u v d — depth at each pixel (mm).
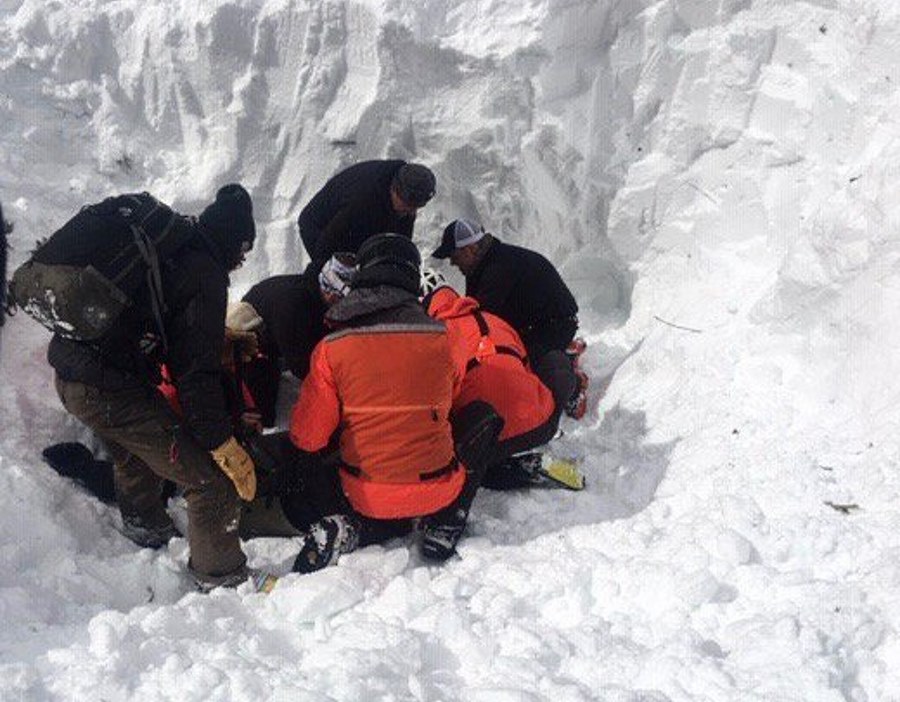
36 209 4746
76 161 5047
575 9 4961
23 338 4156
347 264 3957
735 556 3311
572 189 5148
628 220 5129
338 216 4309
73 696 2699
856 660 2855
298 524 3768
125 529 3730
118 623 2955
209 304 3201
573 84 5090
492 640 3070
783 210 4734
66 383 3289
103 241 3125
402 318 3422
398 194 4250
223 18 4949
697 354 4551
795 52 4836
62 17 5062
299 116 5062
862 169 4375
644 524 3684
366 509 3580
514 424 3893
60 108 5043
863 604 3010
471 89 4988
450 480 3564
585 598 3287
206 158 5152
